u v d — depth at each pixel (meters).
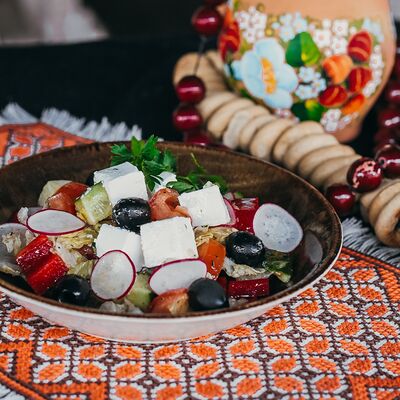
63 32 1.52
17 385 0.50
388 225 0.64
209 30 0.79
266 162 0.64
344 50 0.72
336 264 0.63
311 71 0.72
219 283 0.54
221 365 0.52
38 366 0.51
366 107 0.77
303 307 0.58
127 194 0.56
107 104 0.86
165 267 0.53
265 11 0.72
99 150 0.64
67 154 0.64
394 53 0.77
